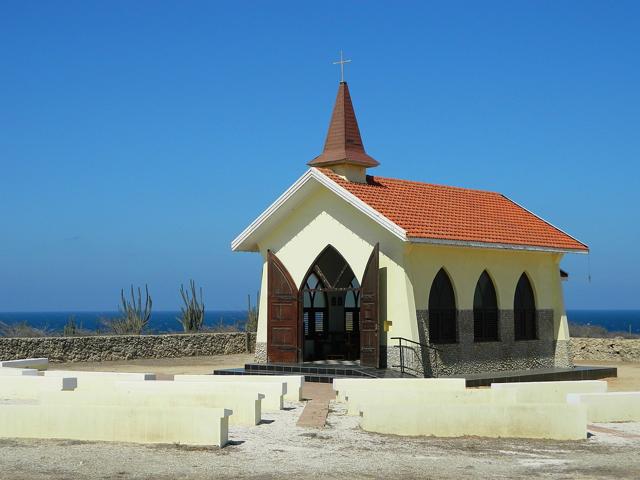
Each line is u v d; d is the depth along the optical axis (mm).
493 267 29578
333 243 28141
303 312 28891
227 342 39312
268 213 28781
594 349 39844
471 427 17453
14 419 16656
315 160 29516
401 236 25406
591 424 19594
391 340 26500
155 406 18484
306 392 23891
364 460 14805
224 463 14352
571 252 31812
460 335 28141
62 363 33688
